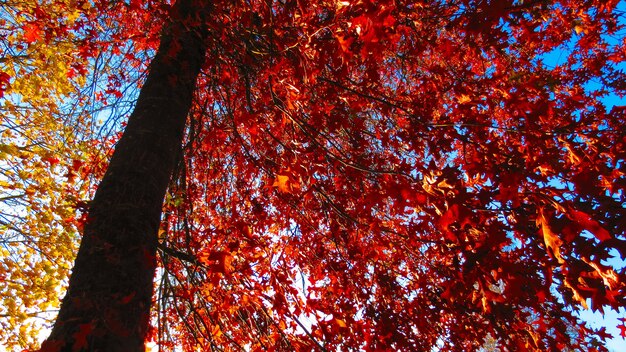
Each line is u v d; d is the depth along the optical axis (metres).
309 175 2.87
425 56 4.14
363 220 3.75
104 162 3.86
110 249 1.63
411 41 3.64
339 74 3.11
